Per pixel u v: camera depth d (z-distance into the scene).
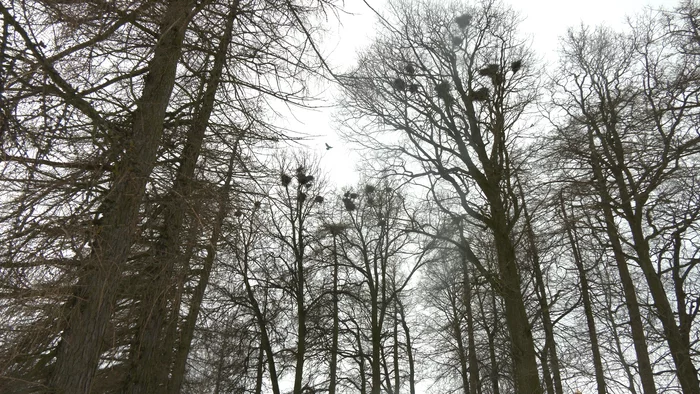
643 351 11.30
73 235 4.93
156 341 7.20
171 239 6.48
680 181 10.98
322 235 19.97
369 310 20.34
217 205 6.44
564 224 11.44
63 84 4.57
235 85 7.14
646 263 11.00
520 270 12.66
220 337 13.48
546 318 12.48
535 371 10.22
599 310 12.25
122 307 7.26
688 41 11.03
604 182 11.48
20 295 4.73
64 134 5.10
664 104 10.87
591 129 12.58
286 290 18.42
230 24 6.98
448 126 12.58
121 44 5.99
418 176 12.80
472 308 17.38
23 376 4.99
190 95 6.95
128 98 6.16
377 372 18.14
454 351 19.03
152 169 5.79
